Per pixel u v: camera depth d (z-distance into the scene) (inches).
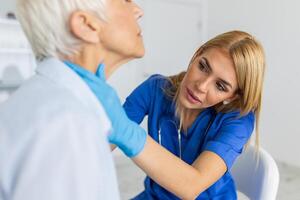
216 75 34.9
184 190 29.1
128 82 131.7
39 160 16.4
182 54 148.3
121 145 24.8
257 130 39.6
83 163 17.0
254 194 39.7
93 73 22.5
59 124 17.0
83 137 17.3
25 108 18.1
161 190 40.1
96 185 17.7
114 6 21.3
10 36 85.5
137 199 42.3
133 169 121.0
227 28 142.4
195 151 40.1
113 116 23.1
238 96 37.5
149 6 133.4
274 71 127.9
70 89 19.8
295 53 120.6
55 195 16.3
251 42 34.9
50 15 20.3
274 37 126.5
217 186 38.6
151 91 44.1
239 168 42.8
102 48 22.0
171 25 141.9
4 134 17.3
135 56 23.2
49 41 21.1
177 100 40.8
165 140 41.6
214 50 35.4
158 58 140.0
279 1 123.3
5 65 85.4
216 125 38.5
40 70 21.0
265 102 131.6
